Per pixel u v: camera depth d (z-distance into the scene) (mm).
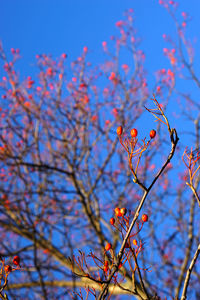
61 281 7016
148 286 5973
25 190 8031
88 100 9969
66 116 9430
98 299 3018
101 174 8953
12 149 8727
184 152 3258
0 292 3156
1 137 8164
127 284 6047
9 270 3240
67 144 9305
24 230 7883
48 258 7297
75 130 9391
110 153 9172
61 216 8219
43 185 8750
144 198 2963
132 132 2949
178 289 6344
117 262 3023
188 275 3090
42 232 7844
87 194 8664
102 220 8445
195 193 3146
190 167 3205
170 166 8047
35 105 9594
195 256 3107
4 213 7914
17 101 9117
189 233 7359
